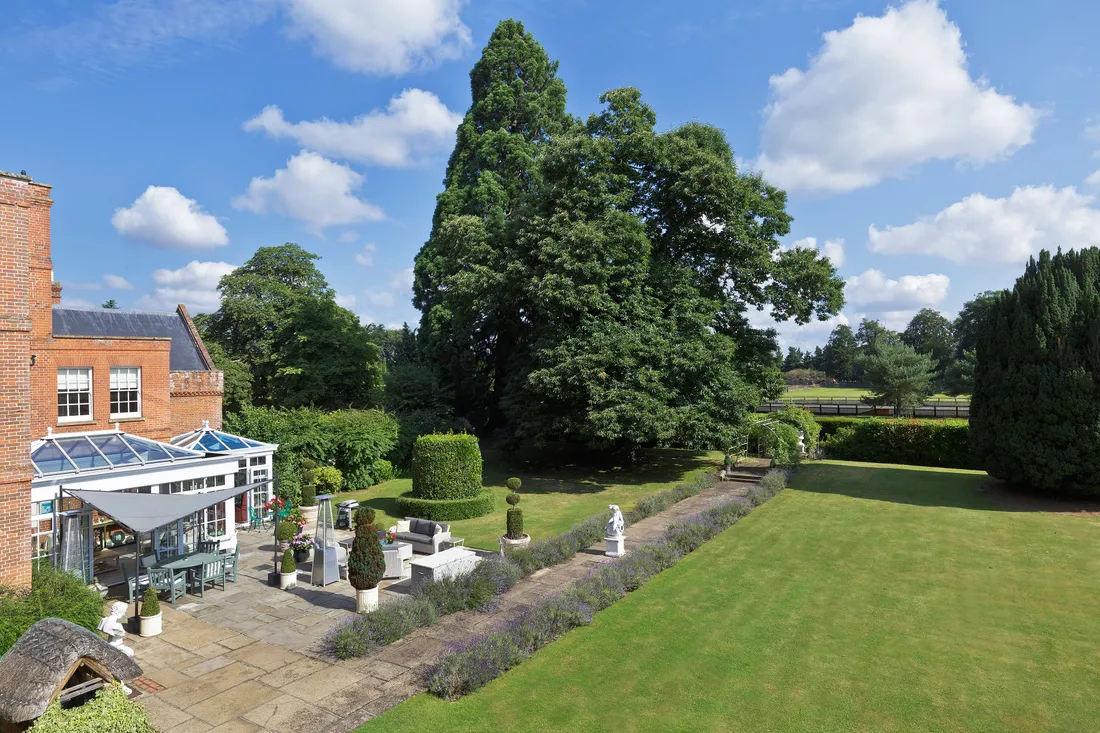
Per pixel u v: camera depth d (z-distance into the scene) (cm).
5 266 1128
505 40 4188
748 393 2647
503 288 2730
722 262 2928
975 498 2198
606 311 2556
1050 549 1602
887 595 1321
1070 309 2014
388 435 2795
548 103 4144
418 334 4247
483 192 3709
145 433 2077
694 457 3247
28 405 1160
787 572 1487
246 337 4466
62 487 1333
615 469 2986
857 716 859
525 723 845
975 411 2281
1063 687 930
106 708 754
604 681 964
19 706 741
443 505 2069
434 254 4103
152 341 2098
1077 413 1964
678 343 2552
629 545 1722
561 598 1224
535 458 3300
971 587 1359
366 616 1138
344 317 4006
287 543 1617
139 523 1192
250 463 1977
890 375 5078
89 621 1054
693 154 2681
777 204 3002
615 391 2400
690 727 834
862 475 2714
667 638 1121
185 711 874
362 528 1234
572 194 2570
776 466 2842
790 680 962
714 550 1683
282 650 1079
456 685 924
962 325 8756
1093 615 1192
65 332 2177
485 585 1289
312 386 3588
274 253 4528
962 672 981
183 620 1219
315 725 837
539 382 2516
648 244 2602
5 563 1121
